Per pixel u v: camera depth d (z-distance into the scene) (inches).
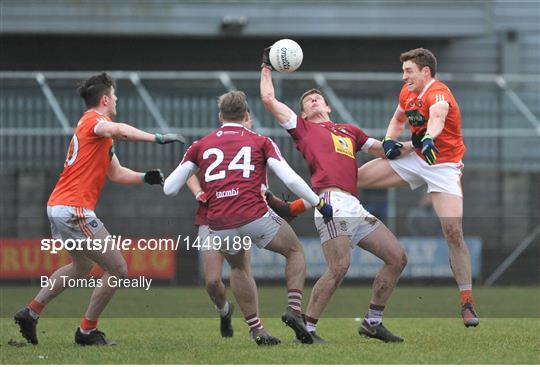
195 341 1233.4
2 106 2662.4
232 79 2780.5
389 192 2662.4
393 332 1344.7
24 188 2618.1
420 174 1262.3
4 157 2623.0
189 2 3041.3
